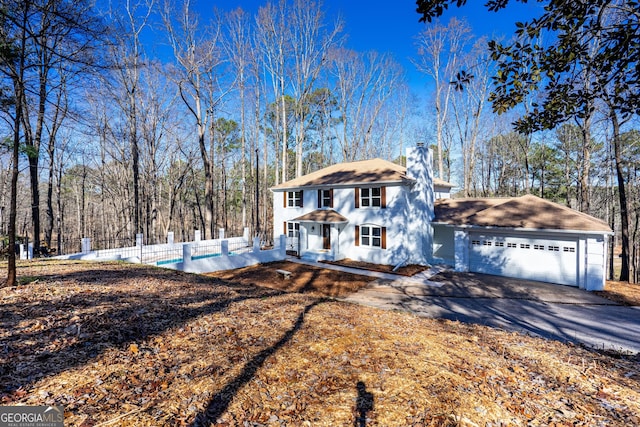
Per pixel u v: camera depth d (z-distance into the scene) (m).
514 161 32.41
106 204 35.66
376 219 17.48
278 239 19.55
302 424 2.92
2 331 4.16
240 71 28.09
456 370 4.28
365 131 34.72
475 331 6.89
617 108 3.97
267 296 8.36
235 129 37.12
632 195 22.59
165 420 2.76
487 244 15.20
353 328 5.98
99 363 3.64
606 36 3.50
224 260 15.70
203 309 6.28
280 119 34.75
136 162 23.25
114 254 15.83
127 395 3.09
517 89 3.84
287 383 3.66
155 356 4.02
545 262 13.54
